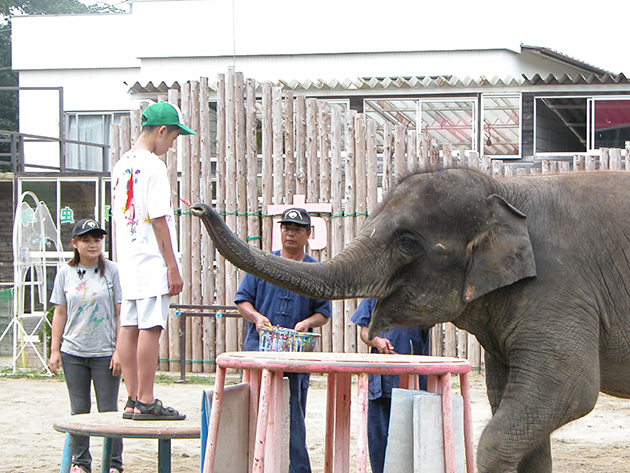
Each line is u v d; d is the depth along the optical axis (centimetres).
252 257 490
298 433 615
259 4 2728
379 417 641
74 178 1599
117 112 2956
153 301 544
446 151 1327
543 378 506
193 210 471
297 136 1340
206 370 1370
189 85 1377
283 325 655
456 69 2670
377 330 537
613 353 534
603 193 544
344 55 2708
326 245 1319
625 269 527
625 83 2066
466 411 461
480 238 521
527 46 2689
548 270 519
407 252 527
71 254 1448
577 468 784
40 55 3008
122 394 1175
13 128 3675
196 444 903
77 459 688
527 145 2100
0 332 1494
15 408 1073
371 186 1323
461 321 557
